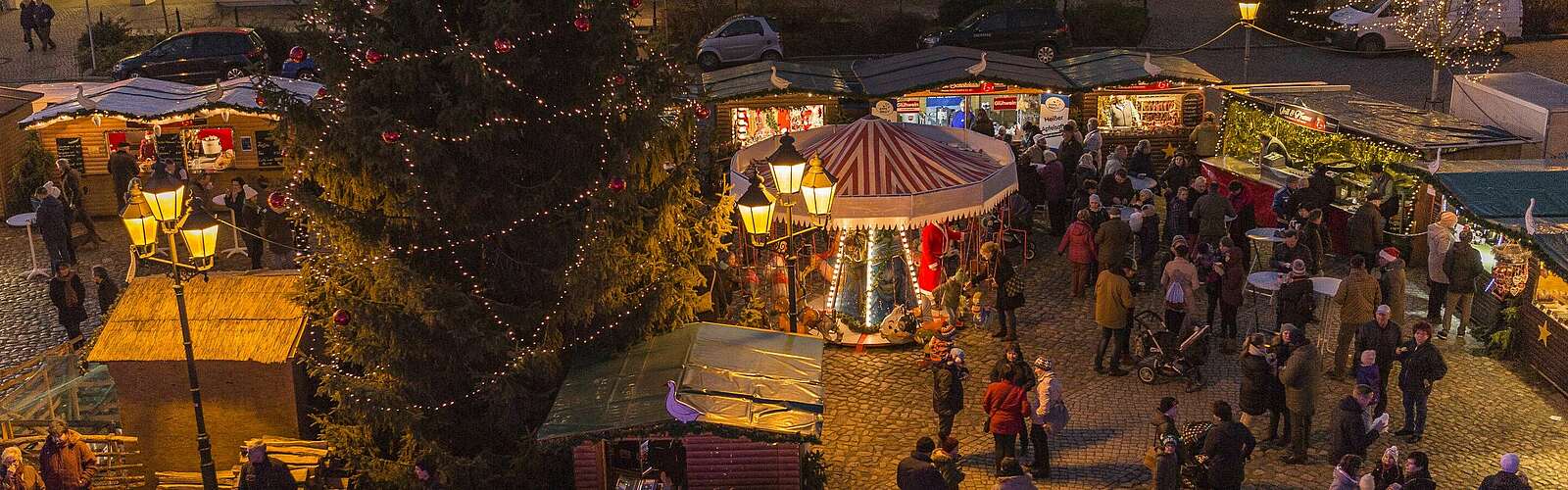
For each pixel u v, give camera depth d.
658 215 15.27
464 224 14.39
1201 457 13.80
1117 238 19.59
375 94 13.76
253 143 26.78
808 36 40.84
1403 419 16.25
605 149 14.95
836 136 19.00
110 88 27.88
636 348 15.24
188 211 13.57
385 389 14.48
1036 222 24.52
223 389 15.49
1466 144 21.86
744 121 27.30
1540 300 17.39
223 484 15.12
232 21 45.25
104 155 26.72
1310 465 15.09
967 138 21.23
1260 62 37.31
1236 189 21.55
